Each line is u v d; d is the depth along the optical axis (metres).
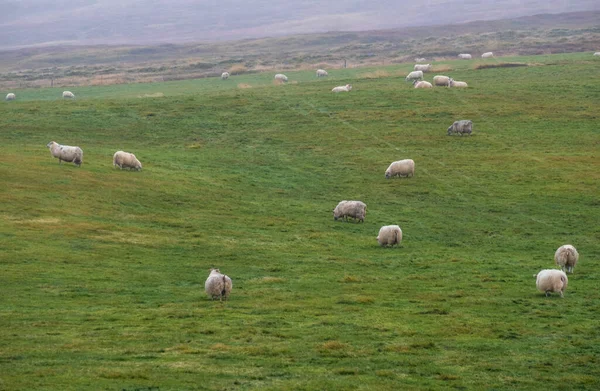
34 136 85.00
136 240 46.66
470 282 39.97
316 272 41.88
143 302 33.94
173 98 109.06
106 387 21.56
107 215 51.91
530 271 43.16
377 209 61.62
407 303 35.09
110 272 39.16
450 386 23.48
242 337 28.34
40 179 58.19
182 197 60.31
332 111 100.25
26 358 24.45
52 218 48.81
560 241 52.34
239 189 66.19
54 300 33.41
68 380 22.03
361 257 46.41
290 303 34.44
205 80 147.75
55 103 104.62
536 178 70.19
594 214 59.50
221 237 49.56
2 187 54.25
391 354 26.81
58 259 40.47
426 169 74.81
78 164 65.88
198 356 25.64
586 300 35.88
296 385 22.77
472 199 64.62
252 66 187.50
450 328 30.41
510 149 80.88
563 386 23.81
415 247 49.97
